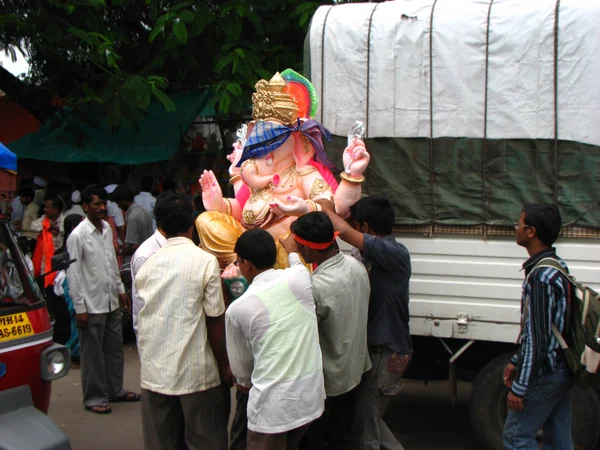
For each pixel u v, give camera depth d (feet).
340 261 11.63
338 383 11.44
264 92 14.80
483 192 14.34
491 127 14.25
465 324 14.39
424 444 16.22
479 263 14.34
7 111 31.40
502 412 14.29
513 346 14.88
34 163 35.06
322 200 14.01
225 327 11.18
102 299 18.28
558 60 13.70
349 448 12.80
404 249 12.87
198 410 11.63
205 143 34.06
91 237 18.16
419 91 14.73
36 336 11.82
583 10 13.55
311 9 26.76
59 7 26.99
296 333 10.09
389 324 12.78
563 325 10.96
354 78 15.26
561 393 11.14
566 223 13.74
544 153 13.91
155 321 11.71
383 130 15.06
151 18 28.86
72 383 21.42
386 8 15.35
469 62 14.32
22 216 31.19
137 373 22.74
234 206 15.99
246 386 10.63
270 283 10.37
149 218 25.63
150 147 31.71
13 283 12.30
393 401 19.48
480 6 14.46
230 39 27.22
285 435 10.00
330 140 15.46
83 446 16.12
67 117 31.22
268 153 14.83
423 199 14.78
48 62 29.50
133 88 26.68
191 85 32.01
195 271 11.73
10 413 10.95
